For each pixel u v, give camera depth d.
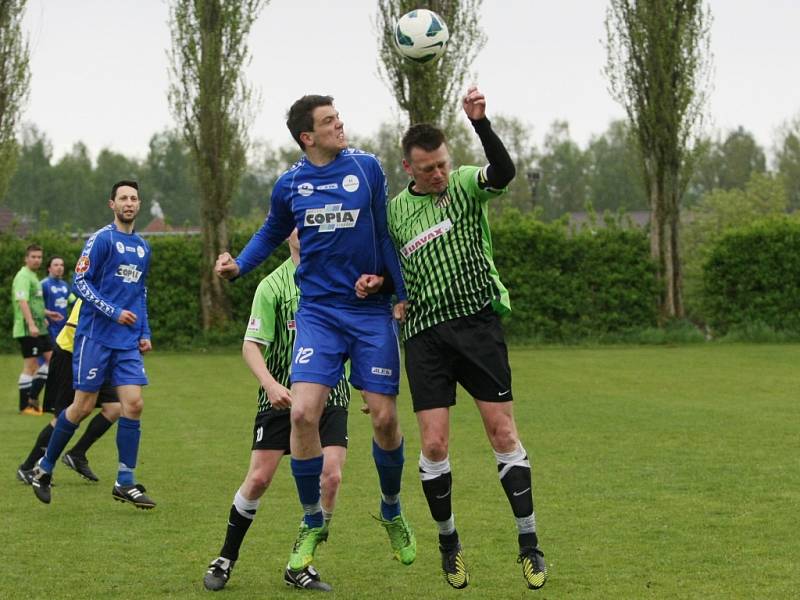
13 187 175.50
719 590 10.27
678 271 52.66
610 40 52.16
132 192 16.39
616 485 16.39
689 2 51.22
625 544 12.41
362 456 20.27
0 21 51.16
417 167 10.36
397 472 11.23
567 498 15.35
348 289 10.90
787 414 25.56
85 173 186.88
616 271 52.41
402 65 50.53
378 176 10.84
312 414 10.75
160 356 48.19
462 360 10.41
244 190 161.00
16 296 28.92
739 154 182.25
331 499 11.61
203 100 50.94
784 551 11.91
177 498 16.11
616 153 172.00
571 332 52.34
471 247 10.46
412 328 10.51
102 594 10.52
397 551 11.47
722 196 129.25
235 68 51.19
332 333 10.94
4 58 51.53
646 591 10.29
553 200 171.25
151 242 51.47
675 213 52.53
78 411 15.66
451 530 10.45
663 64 51.44
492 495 15.90
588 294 52.34
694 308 55.75
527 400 29.33
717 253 52.25
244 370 40.91
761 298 51.75
